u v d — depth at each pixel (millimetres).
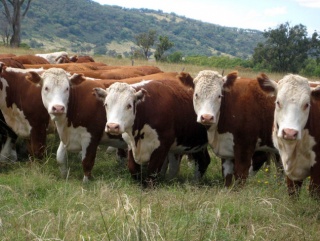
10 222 4449
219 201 4867
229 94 5836
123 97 5691
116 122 5602
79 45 64750
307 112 4805
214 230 4223
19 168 6359
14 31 28812
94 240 4129
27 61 9359
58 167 6621
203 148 6594
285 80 4906
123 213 4559
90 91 6301
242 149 5832
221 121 5840
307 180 5891
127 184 5699
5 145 7027
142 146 6008
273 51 27953
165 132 6062
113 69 8312
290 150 4984
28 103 6684
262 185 5605
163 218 4461
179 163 6668
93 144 6289
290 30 28234
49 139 7746
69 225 4312
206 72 5805
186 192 5387
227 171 6062
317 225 4590
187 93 6328
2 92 6746
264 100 5785
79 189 5430
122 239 3977
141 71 8188
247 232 4359
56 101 6043
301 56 28062
